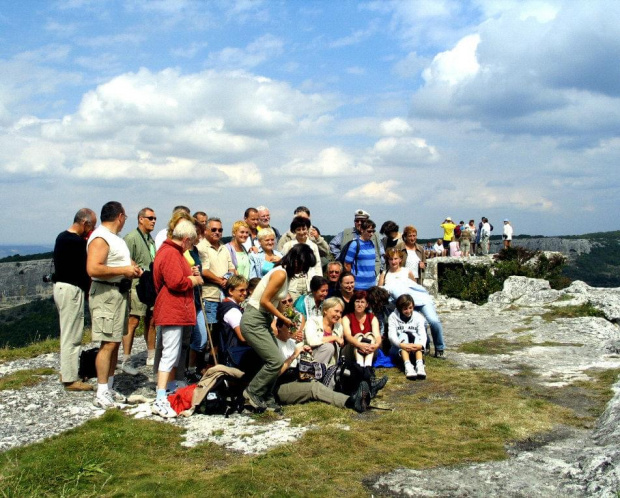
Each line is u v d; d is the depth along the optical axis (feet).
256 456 15.67
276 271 18.74
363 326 24.72
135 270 20.49
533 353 30.07
